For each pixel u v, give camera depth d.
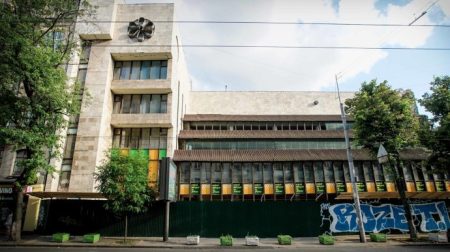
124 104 31.12
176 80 33.06
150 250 16.28
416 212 23.97
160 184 19.98
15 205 18.80
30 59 17.61
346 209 23.08
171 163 20.97
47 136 18.81
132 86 30.12
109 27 30.14
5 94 18.12
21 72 17.41
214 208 22.58
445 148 21.53
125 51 30.27
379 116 21.91
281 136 34.59
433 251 15.16
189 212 22.45
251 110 43.12
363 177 31.03
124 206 19.19
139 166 20.09
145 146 30.11
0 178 25.83
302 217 22.66
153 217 22.27
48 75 18.42
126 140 30.34
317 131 36.25
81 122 27.80
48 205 23.00
